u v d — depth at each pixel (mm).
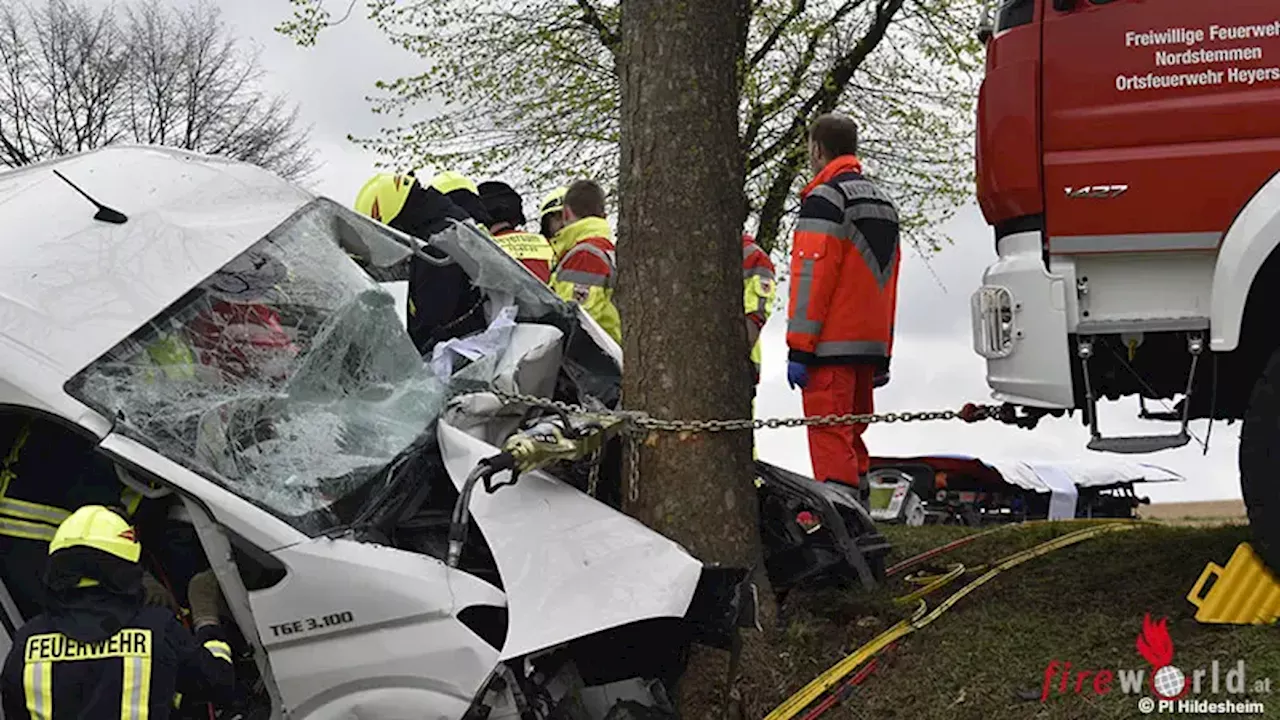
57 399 4051
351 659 3963
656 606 3994
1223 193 4492
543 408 4852
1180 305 4605
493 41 15273
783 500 5570
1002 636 4898
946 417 4957
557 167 15453
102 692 3682
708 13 5246
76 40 23719
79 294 4332
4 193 4922
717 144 5238
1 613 4180
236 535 4020
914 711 4562
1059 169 4645
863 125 15344
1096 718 4191
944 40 14742
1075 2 4633
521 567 4066
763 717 4766
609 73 15164
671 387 5105
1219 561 5355
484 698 3848
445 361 5051
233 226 4801
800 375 5859
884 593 5418
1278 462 4359
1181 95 4535
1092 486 11922
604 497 5332
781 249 15047
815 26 14289
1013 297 4711
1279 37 4453
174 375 4258
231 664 3908
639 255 5223
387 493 4352
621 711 4012
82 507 4195
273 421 4324
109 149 5148
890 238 5980
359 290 4785
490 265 5578
